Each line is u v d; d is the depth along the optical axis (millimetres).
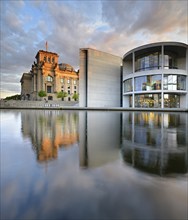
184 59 34031
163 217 1751
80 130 7711
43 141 5367
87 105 37344
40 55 64562
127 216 1761
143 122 11133
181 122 11195
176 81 31297
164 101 31641
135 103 35469
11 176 2684
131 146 4750
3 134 6570
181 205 1948
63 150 4297
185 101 32438
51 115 17359
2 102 41969
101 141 5402
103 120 12352
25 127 8562
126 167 3125
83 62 38156
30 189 2271
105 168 3070
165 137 6074
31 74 72875
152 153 4039
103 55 39469
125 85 38812
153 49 32750
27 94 74562
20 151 4164
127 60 39969
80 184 2422
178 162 3396
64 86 69812
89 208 1875
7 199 2031
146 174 2801
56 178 2629
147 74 32250
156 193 2195
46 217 1741
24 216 1757
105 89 39688
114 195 2131
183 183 2500
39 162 3350
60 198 2059
